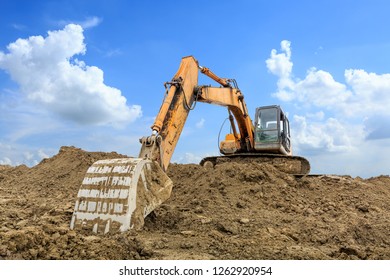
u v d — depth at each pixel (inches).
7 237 190.9
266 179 446.6
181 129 346.9
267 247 243.8
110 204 254.1
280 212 372.5
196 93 376.8
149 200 266.5
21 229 224.8
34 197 465.7
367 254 249.8
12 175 701.9
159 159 297.9
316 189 476.4
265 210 367.6
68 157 682.8
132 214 249.1
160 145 299.0
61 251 195.2
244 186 420.8
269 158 520.1
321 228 326.6
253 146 536.7
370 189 538.6
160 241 236.4
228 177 439.5
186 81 356.8
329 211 398.0
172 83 336.8
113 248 209.3
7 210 338.6
